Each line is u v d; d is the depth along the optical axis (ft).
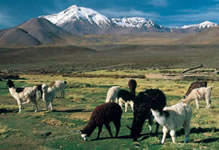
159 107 30.09
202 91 57.72
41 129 42.34
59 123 45.62
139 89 107.55
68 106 65.05
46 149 32.91
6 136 38.40
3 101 72.02
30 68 391.45
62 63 508.94
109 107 36.81
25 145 34.50
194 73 213.46
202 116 49.01
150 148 30.37
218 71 222.48
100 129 36.81
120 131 40.52
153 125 43.11
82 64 467.52
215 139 32.81
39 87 64.64
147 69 301.22
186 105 31.94
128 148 31.58
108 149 32.07
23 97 55.16
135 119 32.86
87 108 61.77
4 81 139.64
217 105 63.98
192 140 33.09
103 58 638.94
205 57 568.41
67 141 35.81
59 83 80.64
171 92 96.53
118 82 145.79
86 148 32.86
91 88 110.52
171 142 30.99
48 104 62.85
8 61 585.22
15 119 49.37
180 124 30.68
